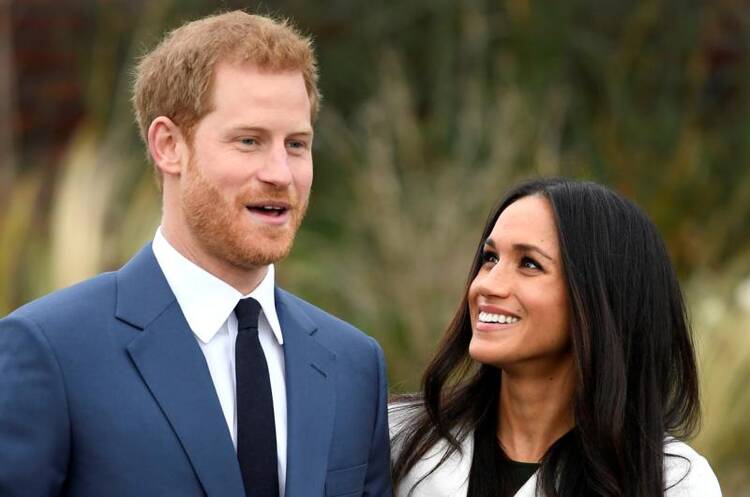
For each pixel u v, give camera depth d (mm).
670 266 10289
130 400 8656
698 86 27625
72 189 19547
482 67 26312
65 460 8508
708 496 9812
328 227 24547
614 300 9938
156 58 9102
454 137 24922
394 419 10977
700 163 26234
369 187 22656
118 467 8508
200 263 9078
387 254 21344
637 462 9906
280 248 8914
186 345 8945
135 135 24469
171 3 26125
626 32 27766
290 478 9023
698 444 19125
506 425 10375
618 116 26703
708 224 25750
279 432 9203
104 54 27078
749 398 19234
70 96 28062
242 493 8742
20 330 8648
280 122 8820
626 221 10070
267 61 8852
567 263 9812
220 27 8914
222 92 8781
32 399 8469
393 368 20438
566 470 9945
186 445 8664
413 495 10367
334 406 9492
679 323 10367
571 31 27125
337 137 25797
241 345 9070
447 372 10602
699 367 19312
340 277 21547
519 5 26875
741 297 20359
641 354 10094
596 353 9852
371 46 27781
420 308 20750
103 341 8781
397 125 24250
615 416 9789
